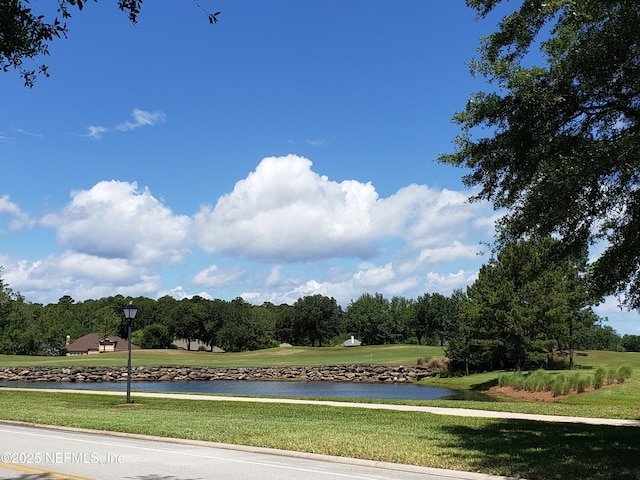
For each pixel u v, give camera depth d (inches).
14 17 294.5
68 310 5679.1
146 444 515.2
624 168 429.7
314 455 448.8
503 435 542.9
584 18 449.7
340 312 4849.9
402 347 3444.9
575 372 1398.9
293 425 619.5
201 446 505.7
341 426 611.5
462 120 539.5
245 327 4522.6
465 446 478.0
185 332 4857.3
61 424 645.9
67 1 278.5
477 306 1707.7
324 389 1863.9
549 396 1220.5
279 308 6461.6
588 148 434.3
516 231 522.3
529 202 500.1
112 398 985.5
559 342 1710.1
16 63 318.7
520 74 496.4
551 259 538.6
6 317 4065.0
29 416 724.0
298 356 3206.2
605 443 496.7
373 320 4429.1
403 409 790.5
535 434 551.8
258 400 941.2
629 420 681.0
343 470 394.3
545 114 488.4
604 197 483.5
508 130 509.0
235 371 2571.4
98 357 3319.4
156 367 2618.1
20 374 2551.7
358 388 1889.8
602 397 1085.8
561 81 482.9
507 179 537.6
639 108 487.8
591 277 526.6
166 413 753.6
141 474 371.9
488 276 1729.8
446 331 4192.9
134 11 280.8
